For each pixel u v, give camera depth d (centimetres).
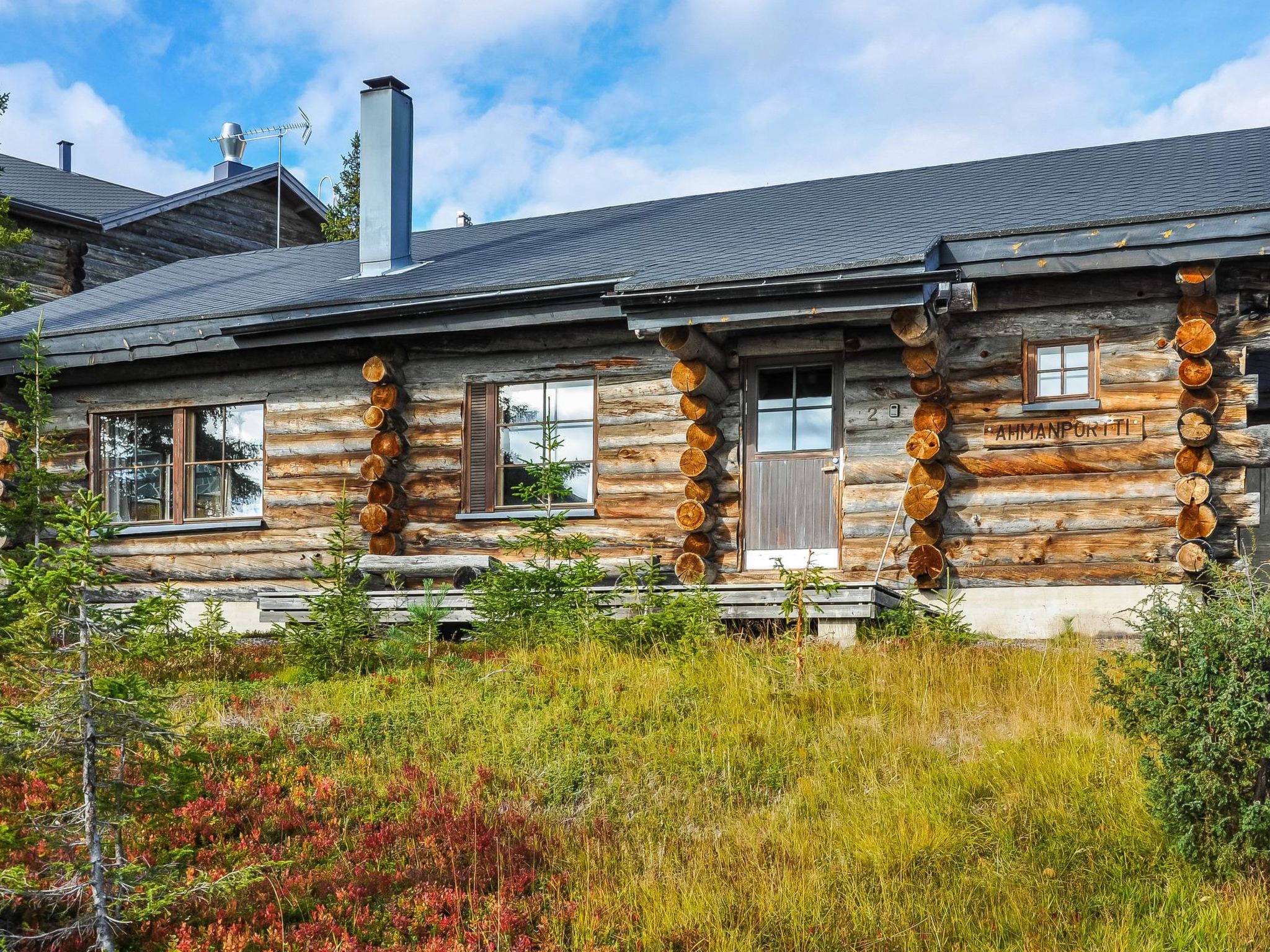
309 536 1372
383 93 1528
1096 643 1057
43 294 2170
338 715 895
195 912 638
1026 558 1120
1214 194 1090
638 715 874
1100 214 1085
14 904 601
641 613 1069
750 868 679
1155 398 1102
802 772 785
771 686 907
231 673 1058
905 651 969
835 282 1054
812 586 1038
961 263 1096
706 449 1208
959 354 1153
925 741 816
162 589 1177
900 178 1538
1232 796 636
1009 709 848
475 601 1139
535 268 1326
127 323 1384
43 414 1212
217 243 2519
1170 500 1091
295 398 1395
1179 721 657
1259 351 1283
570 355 1293
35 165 2511
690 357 1177
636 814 756
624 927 636
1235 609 672
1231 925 598
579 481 1287
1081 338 1127
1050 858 666
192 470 1440
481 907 657
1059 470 1120
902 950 606
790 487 1211
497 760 817
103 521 594
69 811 589
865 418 1179
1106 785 720
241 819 733
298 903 652
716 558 1220
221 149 2647
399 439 1335
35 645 589
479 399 1331
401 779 790
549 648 1021
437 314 1275
